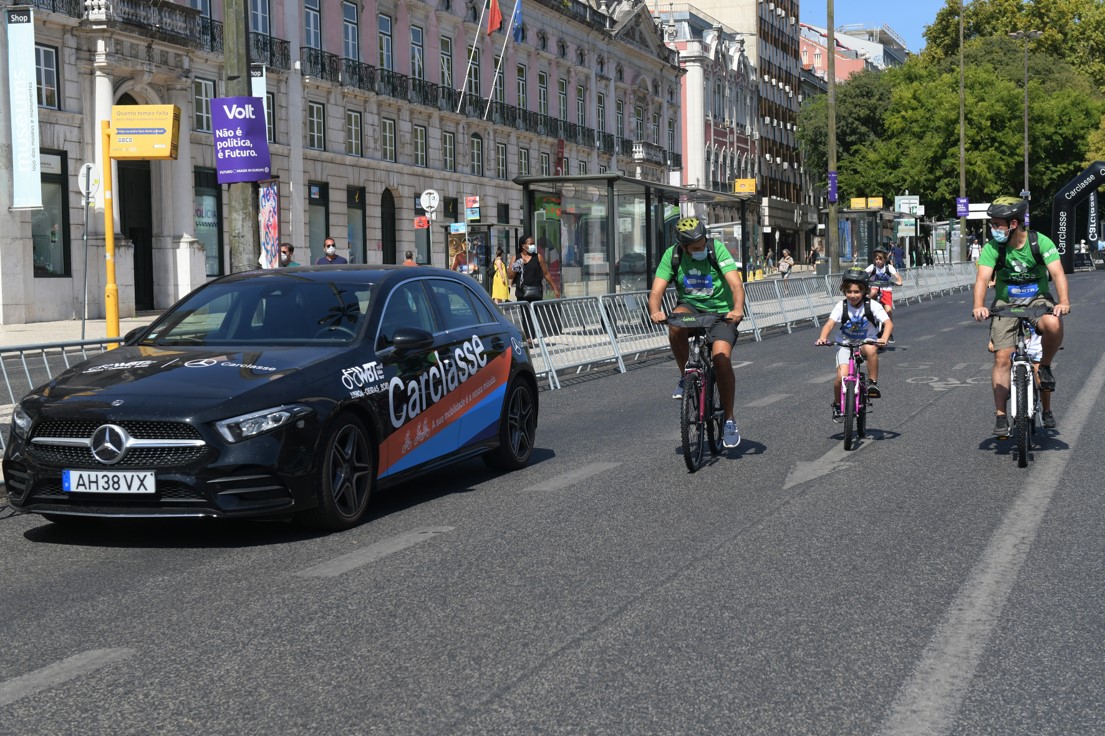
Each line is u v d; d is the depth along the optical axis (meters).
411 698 4.89
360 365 8.73
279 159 44.62
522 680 5.10
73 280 36.34
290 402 7.99
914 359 21.27
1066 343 23.41
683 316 10.84
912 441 11.97
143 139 27.41
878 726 4.56
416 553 7.53
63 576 7.14
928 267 52.53
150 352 8.80
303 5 46.25
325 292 9.41
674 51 85.44
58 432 7.88
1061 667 5.21
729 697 4.88
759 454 11.38
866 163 89.12
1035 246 10.72
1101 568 6.91
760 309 30.52
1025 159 81.44
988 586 6.53
